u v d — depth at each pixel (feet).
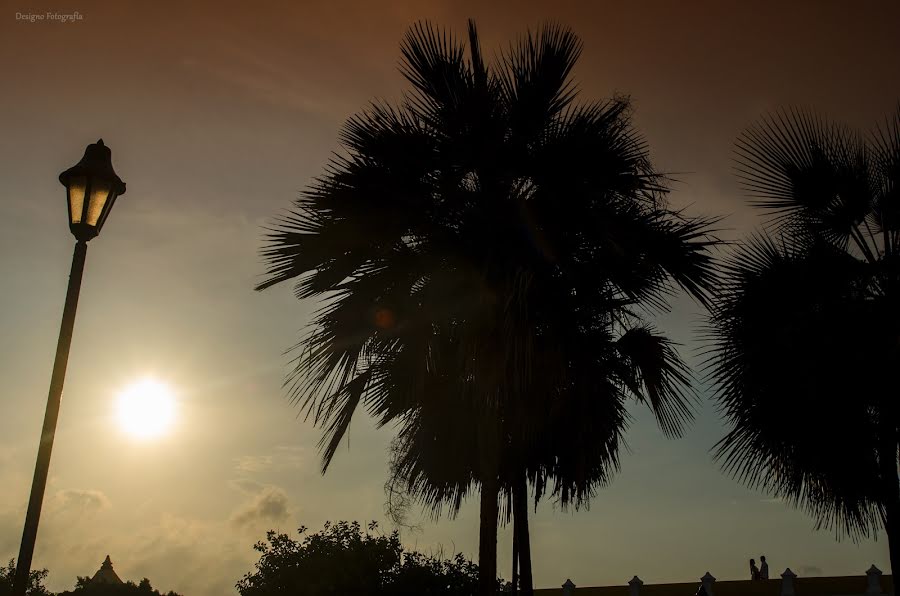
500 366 24.20
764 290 28.25
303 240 26.09
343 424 25.71
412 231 26.71
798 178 29.14
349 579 39.11
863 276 27.84
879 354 26.58
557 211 26.32
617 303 26.55
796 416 26.99
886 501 25.98
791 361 27.17
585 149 25.50
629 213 26.05
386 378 27.04
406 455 31.27
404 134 26.20
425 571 40.73
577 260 26.68
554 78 26.84
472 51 27.35
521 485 35.47
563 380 24.89
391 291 26.05
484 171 26.78
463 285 25.89
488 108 26.08
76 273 21.99
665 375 31.76
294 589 39.40
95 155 23.11
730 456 28.73
